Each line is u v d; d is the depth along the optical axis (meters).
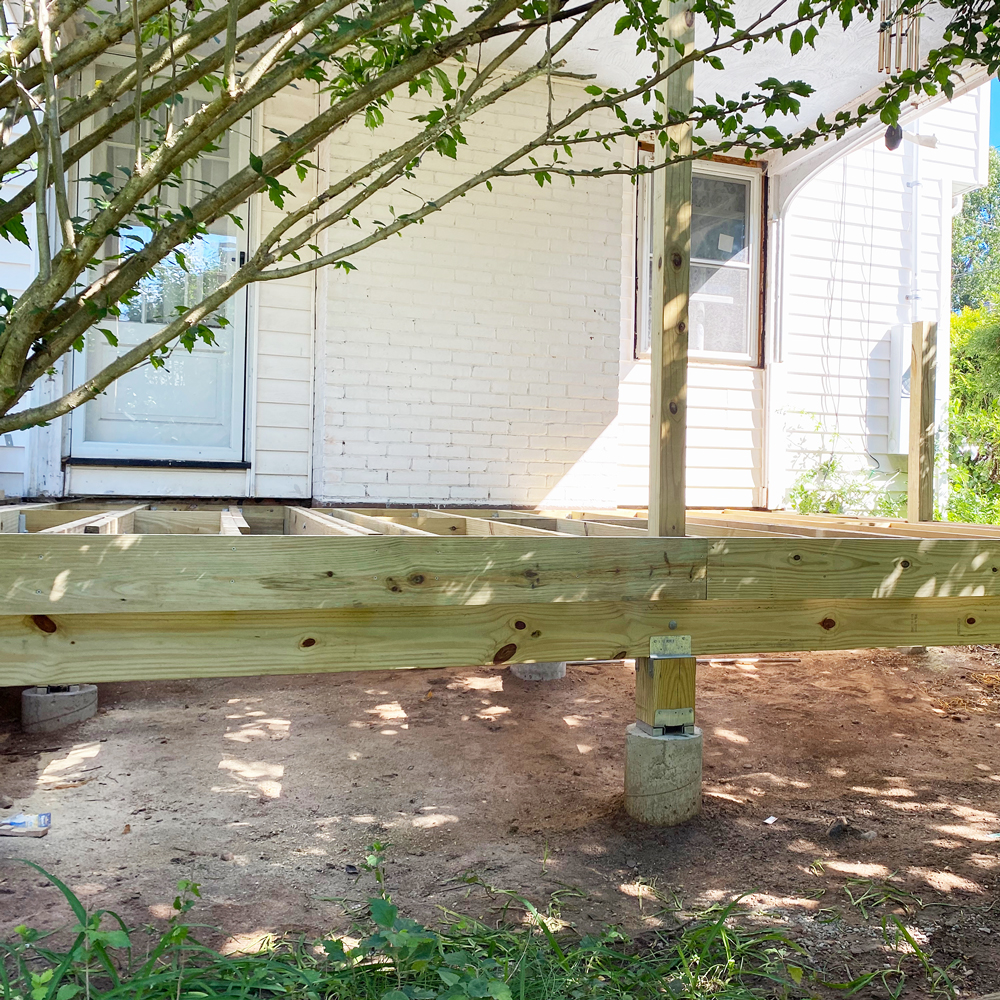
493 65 1.88
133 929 2.13
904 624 3.13
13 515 3.94
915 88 2.13
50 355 1.77
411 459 6.20
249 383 5.97
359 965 1.92
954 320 16.03
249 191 1.86
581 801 3.08
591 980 1.93
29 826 2.71
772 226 7.61
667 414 2.88
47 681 2.26
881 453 8.36
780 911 2.32
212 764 3.35
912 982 2.00
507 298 6.42
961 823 2.92
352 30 1.70
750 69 6.06
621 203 6.75
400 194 6.12
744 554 2.83
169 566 2.28
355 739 3.68
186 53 1.77
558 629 2.72
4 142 1.74
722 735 3.78
